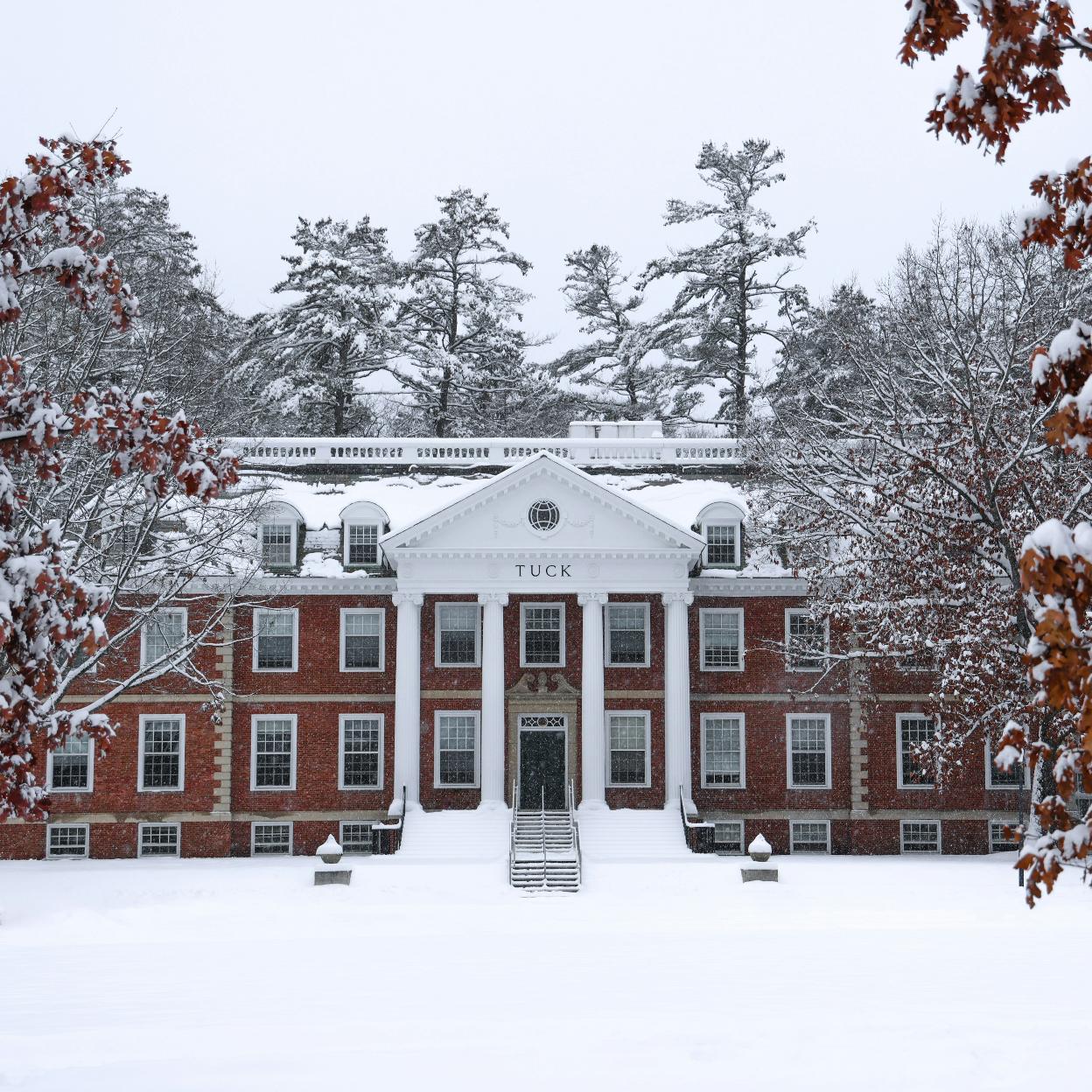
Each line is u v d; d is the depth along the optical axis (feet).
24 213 48.91
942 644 140.97
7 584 43.39
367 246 270.67
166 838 174.81
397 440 194.59
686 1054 59.06
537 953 98.48
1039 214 36.83
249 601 175.52
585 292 293.84
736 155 268.62
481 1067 57.16
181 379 166.50
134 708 175.83
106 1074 56.44
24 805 44.73
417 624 173.47
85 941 109.09
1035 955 92.89
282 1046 62.59
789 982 82.12
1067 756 35.76
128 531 150.10
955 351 156.87
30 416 48.08
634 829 165.27
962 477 137.39
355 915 124.77
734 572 180.65
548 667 177.78
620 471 193.77
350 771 177.88
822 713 180.34
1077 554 32.22
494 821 165.78
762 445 173.27
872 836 177.78
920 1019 66.90
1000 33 32.07
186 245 255.50
